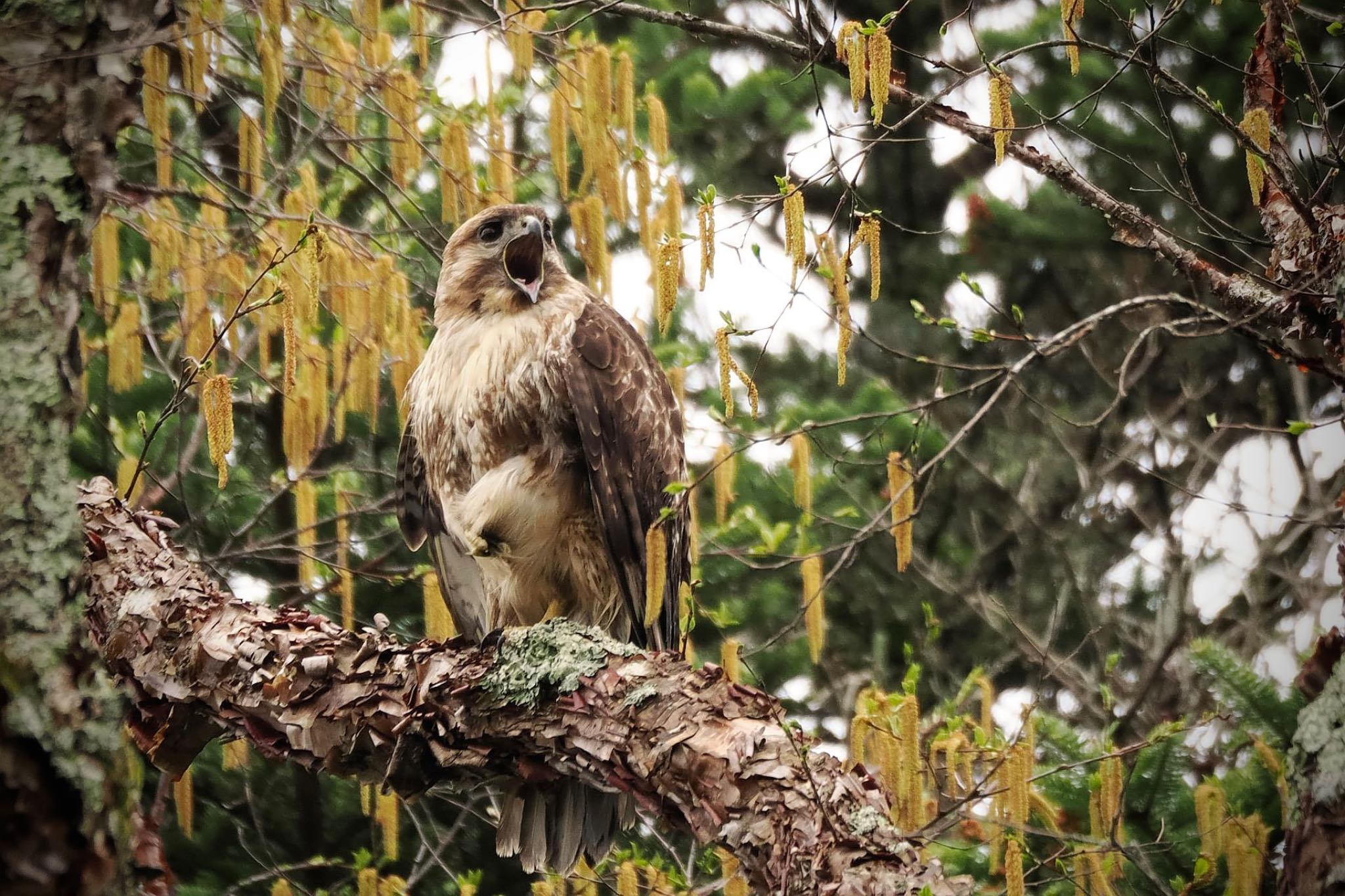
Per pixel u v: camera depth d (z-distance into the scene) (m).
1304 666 6.92
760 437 9.54
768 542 10.49
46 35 5.27
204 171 10.45
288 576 13.03
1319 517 12.98
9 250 5.03
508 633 7.40
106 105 5.33
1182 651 15.24
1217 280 8.85
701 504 14.20
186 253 10.22
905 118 8.20
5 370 4.91
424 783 7.51
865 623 15.67
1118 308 8.38
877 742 8.12
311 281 9.66
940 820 8.57
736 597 14.02
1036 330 18.45
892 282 18.39
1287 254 8.32
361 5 10.91
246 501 12.76
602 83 10.01
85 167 5.27
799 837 6.12
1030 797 9.09
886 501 15.22
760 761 6.40
